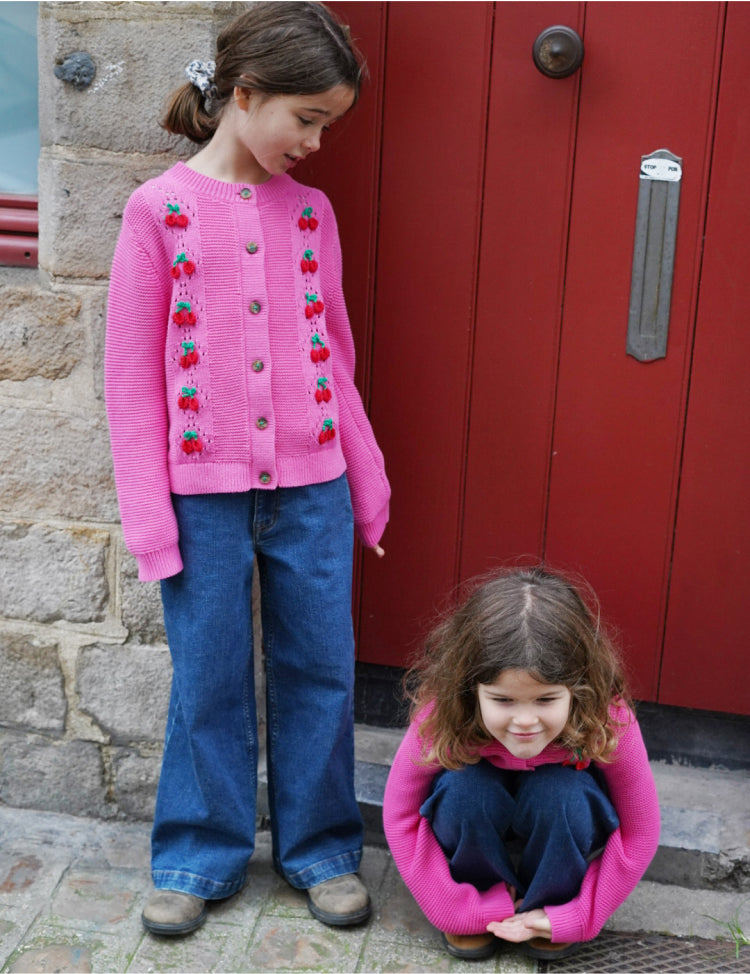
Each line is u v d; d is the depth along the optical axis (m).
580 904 1.96
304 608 2.03
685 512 2.32
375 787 2.36
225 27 1.89
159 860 2.16
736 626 2.35
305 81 1.71
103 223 2.12
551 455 2.36
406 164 2.28
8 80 2.26
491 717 1.80
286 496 1.98
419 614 2.50
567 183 2.22
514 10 2.17
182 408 1.88
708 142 2.15
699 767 2.45
